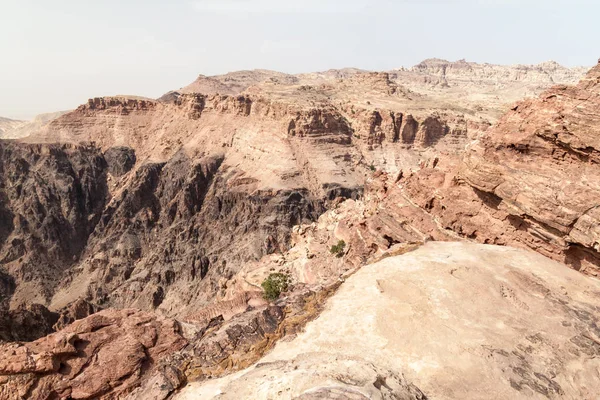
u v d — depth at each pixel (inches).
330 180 5255.9
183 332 1289.4
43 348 1058.1
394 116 6176.2
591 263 1332.4
